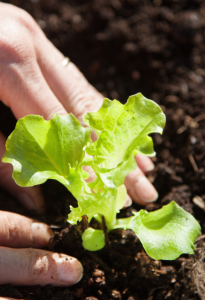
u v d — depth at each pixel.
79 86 0.41
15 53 0.37
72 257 0.35
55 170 0.33
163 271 0.36
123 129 0.33
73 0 0.51
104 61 0.50
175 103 0.46
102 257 0.36
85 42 0.50
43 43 0.41
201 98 0.46
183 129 0.44
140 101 0.32
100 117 0.33
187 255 0.37
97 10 0.50
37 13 0.50
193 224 0.34
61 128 0.32
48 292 0.34
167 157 0.44
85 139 0.33
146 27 0.49
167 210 0.35
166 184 0.42
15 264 0.33
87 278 0.35
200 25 0.49
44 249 0.36
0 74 0.37
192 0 0.50
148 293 0.36
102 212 0.34
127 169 0.32
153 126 0.32
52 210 0.40
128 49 0.49
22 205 0.40
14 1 0.49
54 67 0.40
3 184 0.40
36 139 0.32
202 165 0.43
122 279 0.36
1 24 0.38
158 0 0.51
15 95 0.38
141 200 0.40
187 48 0.49
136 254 0.36
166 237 0.33
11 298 0.33
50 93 0.38
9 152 0.32
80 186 0.32
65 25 0.50
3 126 0.42
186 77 0.48
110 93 0.49
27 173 0.32
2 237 0.35
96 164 0.34
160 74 0.48
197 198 0.41
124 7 0.50
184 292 0.36
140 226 0.33
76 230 0.37
